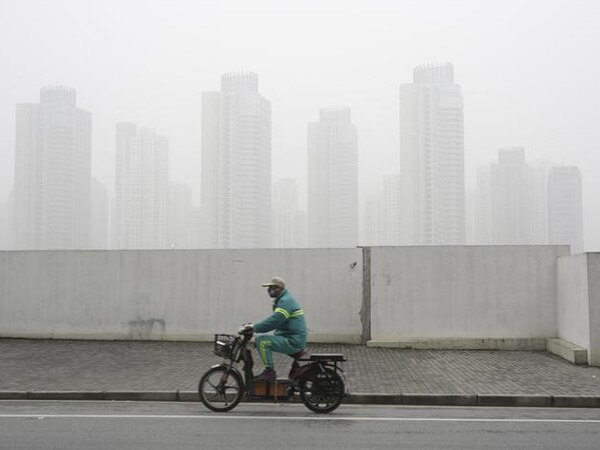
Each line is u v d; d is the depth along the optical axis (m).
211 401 8.64
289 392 8.34
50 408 8.68
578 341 13.06
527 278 15.00
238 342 8.52
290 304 8.45
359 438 6.89
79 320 16.19
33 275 16.38
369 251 15.33
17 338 16.27
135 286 16.08
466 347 14.84
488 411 8.66
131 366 11.99
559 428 7.47
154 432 7.14
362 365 12.25
